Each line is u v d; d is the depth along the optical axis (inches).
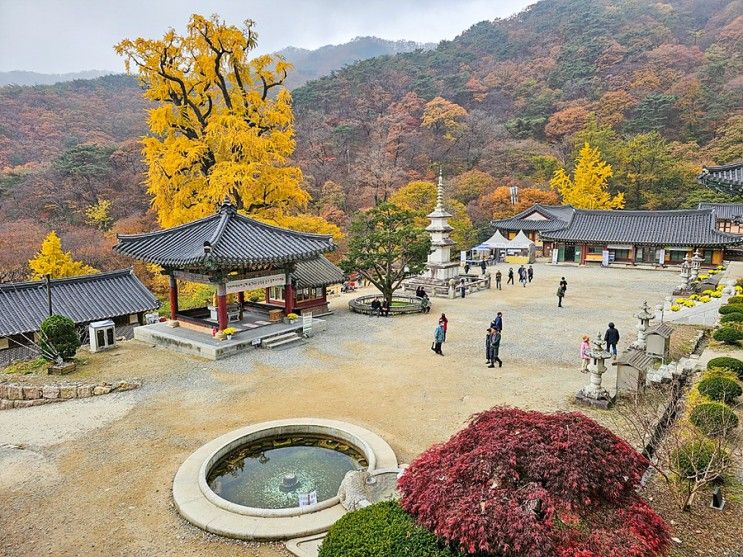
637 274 1739.7
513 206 2598.4
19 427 538.3
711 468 359.3
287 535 338.0
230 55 1261.1
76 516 372.5
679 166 2571.4
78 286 970.7
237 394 621.9
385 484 383.6
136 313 976.9
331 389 635.5
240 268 864.3
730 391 504.4
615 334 757.9
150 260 837.2
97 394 631.2
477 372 693.9
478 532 221.9
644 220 1957.4
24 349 837.8
